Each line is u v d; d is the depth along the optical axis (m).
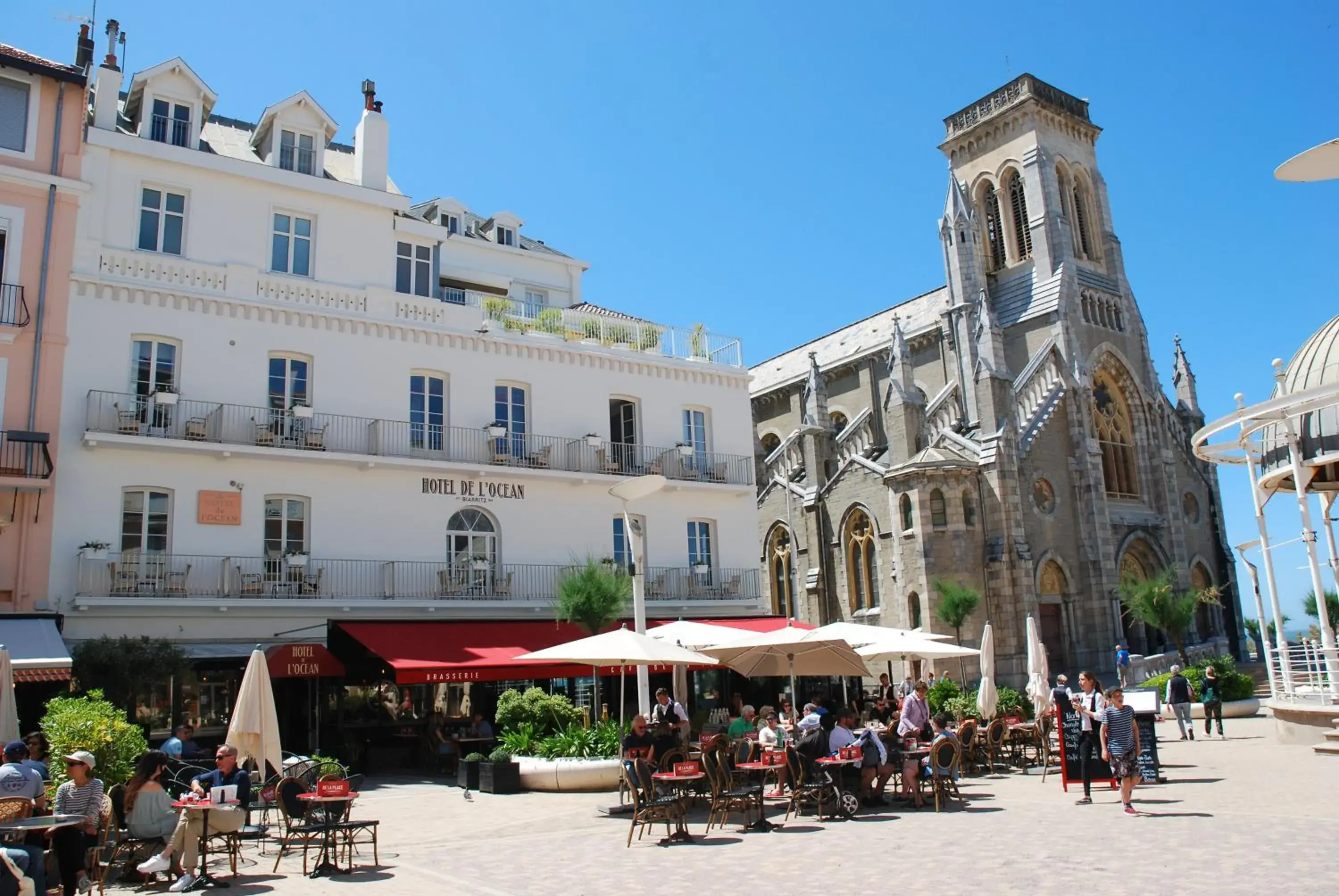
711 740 17.94
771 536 56.81
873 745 17.44
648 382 36.25
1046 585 49.03
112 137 27.66
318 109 31.84
